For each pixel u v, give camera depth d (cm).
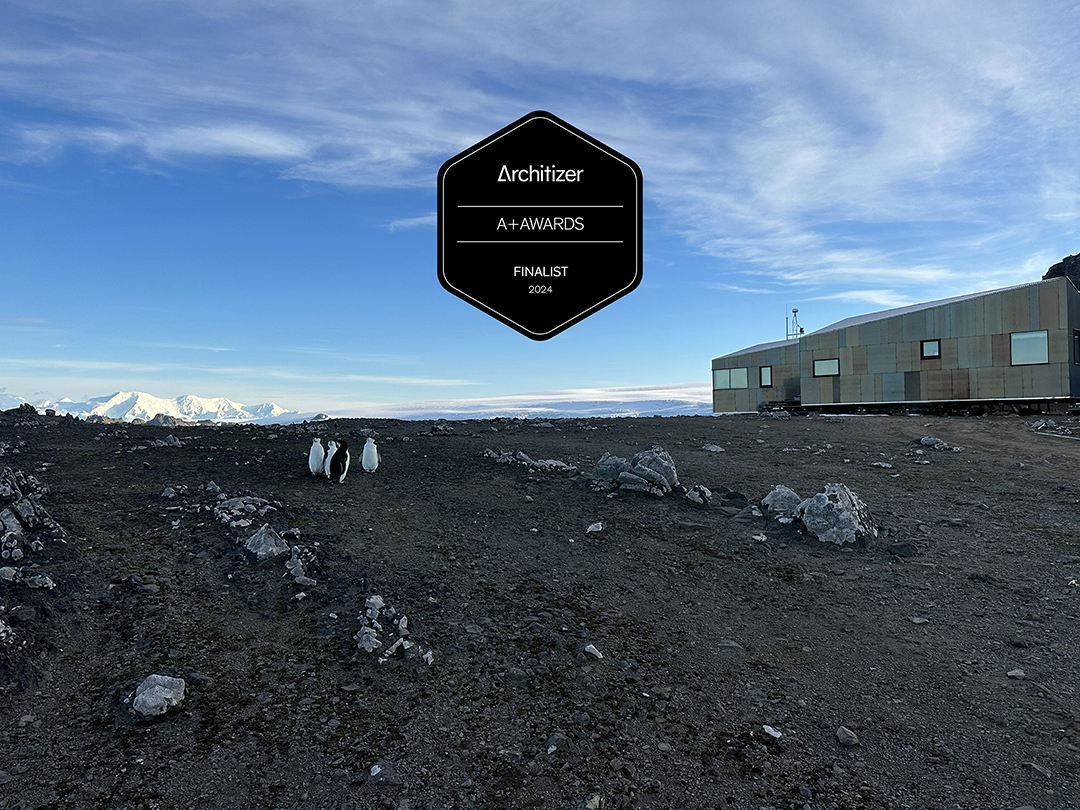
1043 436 1848
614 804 378
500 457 1374
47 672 483
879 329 3259
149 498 938
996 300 2927
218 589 647
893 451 1603
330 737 430
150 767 390
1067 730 457
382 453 1436
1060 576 760
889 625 646
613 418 2367
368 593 648
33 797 359
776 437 1852
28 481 920
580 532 905
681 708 487
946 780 404
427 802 373
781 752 433
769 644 604
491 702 484
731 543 880
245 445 1501
